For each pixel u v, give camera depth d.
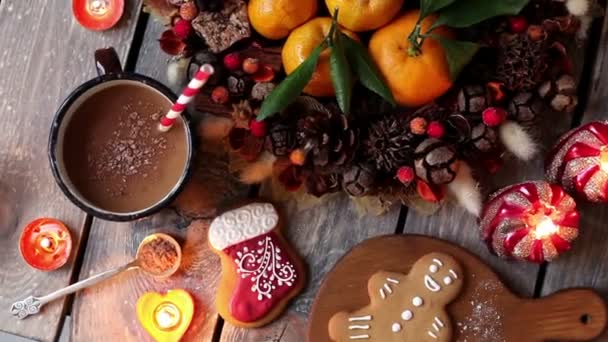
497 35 0.72
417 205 0.76
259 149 0.75
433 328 0.74
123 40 0.79
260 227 0.76
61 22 0.80
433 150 0.70
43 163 0.79
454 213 0.77
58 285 0.78
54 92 0.79
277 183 0.77
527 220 0.72
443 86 0.71
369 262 0.76
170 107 0.75
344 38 0.70
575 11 0.73
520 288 0.76
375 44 0.71
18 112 0.79
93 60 0.79
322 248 0.77
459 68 0.70
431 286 0.75
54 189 0.79
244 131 0.74
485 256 0.76
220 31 0.73
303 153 0.71
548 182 0.74
